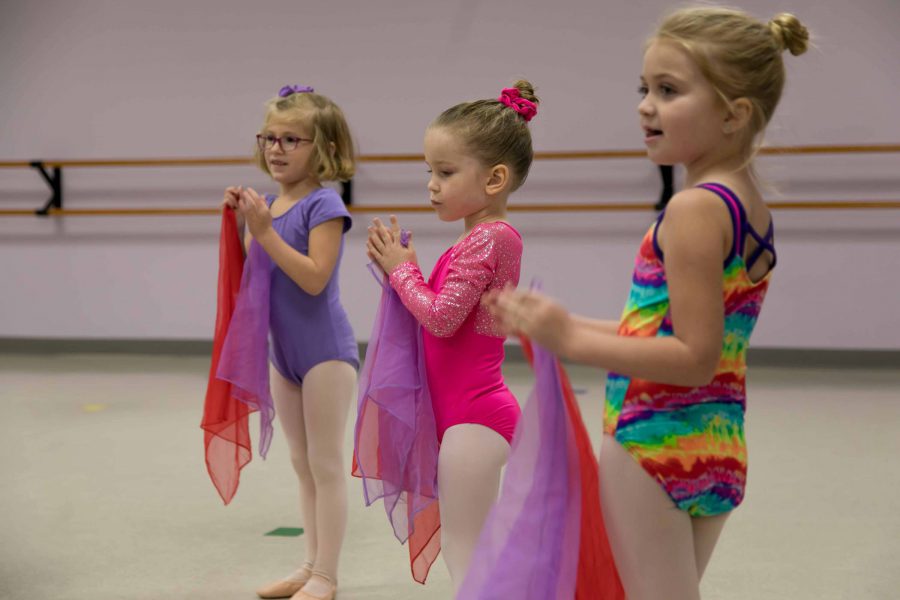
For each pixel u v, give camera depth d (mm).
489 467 2096
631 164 7293
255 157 2967
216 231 7766
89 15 7734
